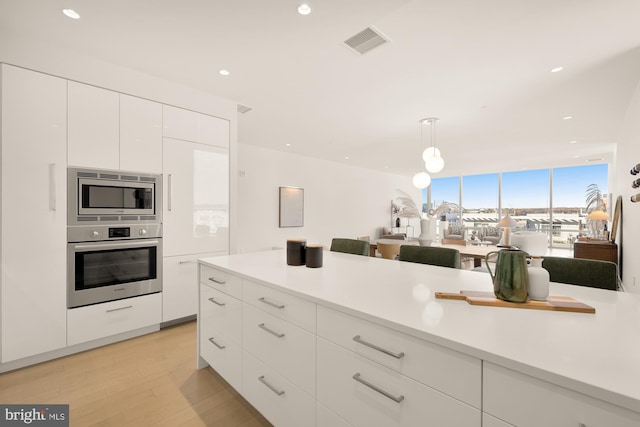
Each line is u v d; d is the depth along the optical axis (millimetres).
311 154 6570
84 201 2365
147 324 2711
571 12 1875
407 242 5289
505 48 2295
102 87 2455
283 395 1370
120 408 1707
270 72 2676
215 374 2066
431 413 839
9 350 2062
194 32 2082
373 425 995
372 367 994
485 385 730
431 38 2166
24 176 2115
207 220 3127
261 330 1501
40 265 2180
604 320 933
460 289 1296
